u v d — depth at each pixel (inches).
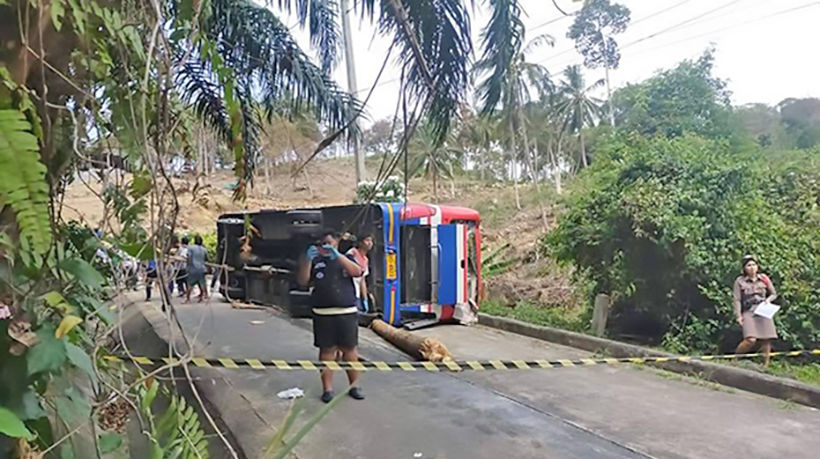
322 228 397.7
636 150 364.8
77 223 61.1
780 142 1228.5
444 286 387.2
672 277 321.4
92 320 59.8
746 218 320.8
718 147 367.6
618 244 346.3
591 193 372.8
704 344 305.3
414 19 93.0
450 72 100.9
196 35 60.2
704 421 198.1
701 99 960.9
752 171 343.0
